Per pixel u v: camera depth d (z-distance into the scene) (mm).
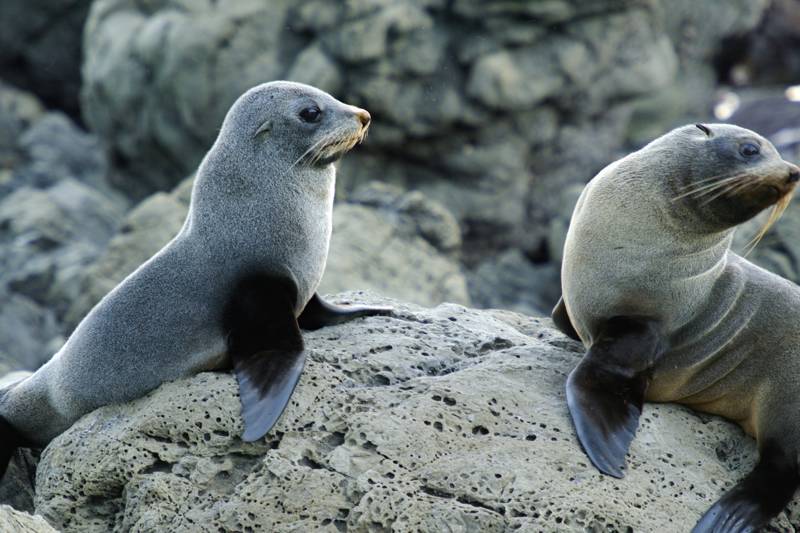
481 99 85125
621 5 88188
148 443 31141
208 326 33469
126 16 92750
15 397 35188
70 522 31578
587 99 89500
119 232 72438
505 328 37812
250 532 29094
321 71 83688
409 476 29438
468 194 87812
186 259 34125
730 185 31422
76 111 117312
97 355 33719
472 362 33781
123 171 96938
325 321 35750
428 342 34656
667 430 32125
